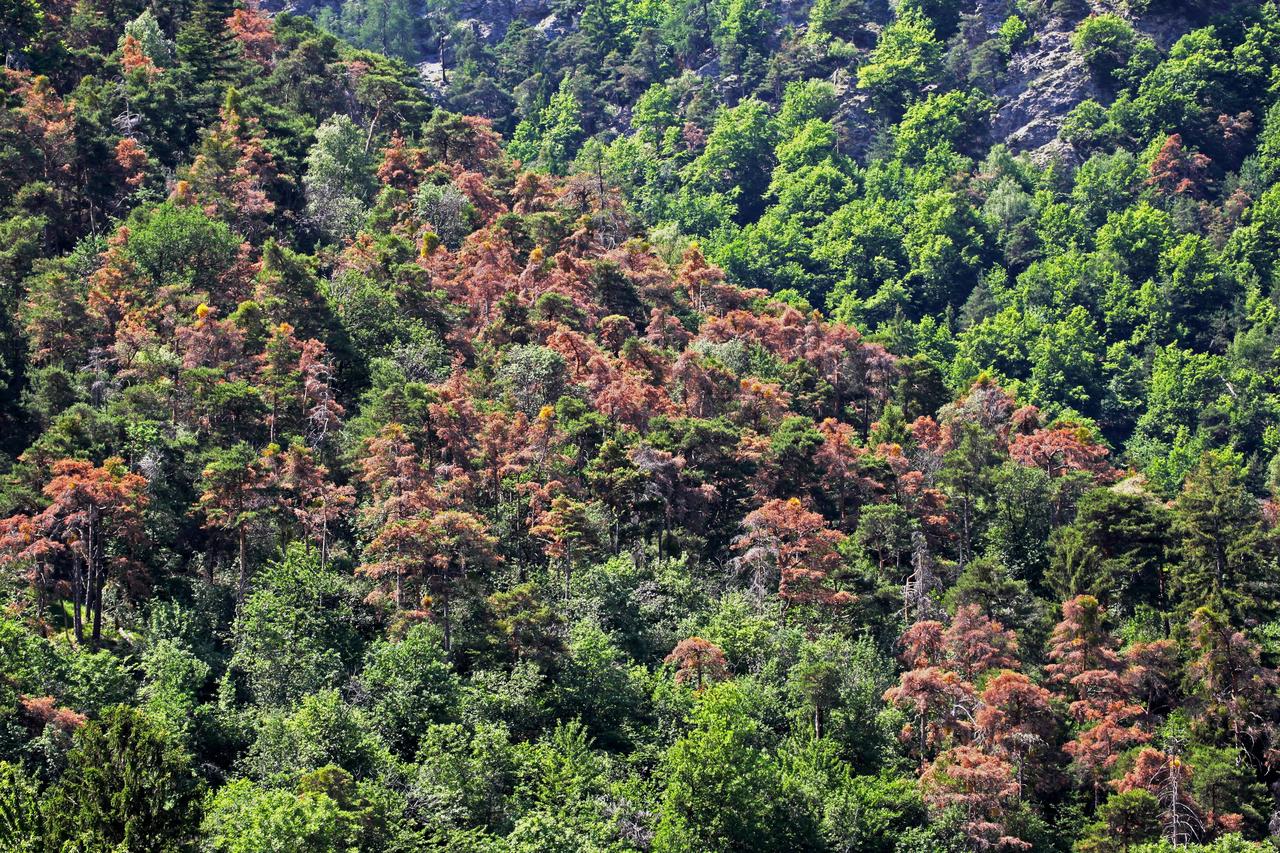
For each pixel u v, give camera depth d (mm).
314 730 113625
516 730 125750
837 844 117875
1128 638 159875
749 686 134125
